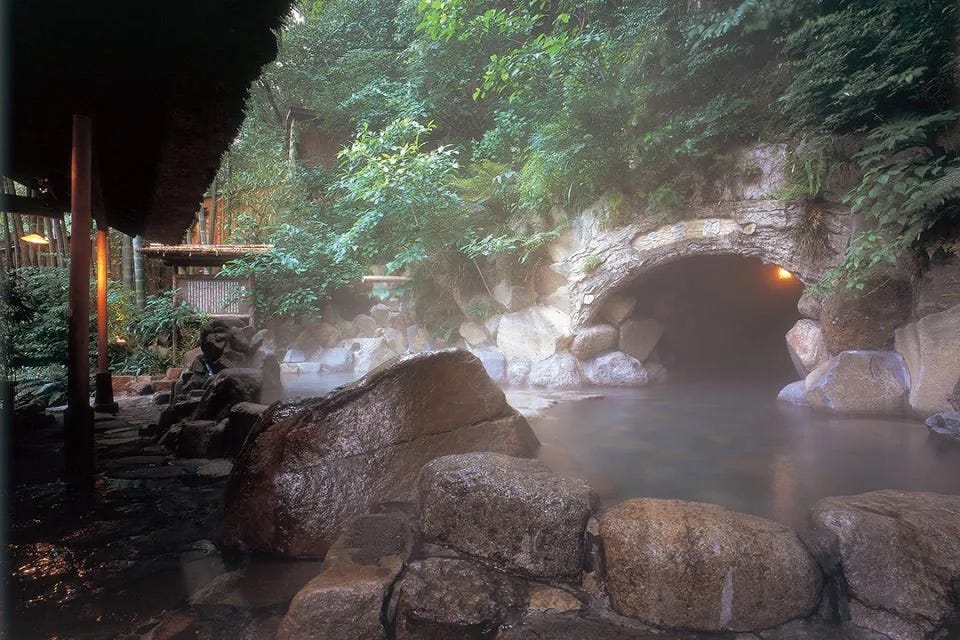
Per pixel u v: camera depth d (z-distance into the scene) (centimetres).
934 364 613
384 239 1395
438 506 296
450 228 1194
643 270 959
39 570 299
